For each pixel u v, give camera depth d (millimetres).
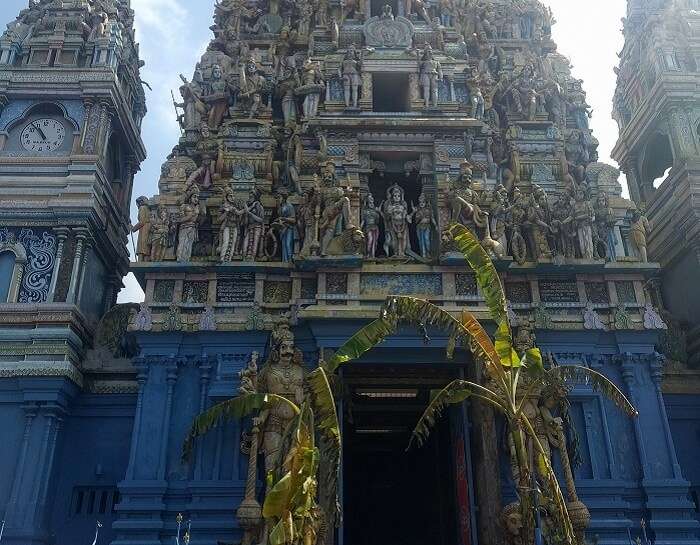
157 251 19938
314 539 13617
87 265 21719
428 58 23266
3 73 23031
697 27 26328
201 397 18531
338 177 21406
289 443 14586
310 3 26344
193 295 19562
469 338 13961
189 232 20078
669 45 25594
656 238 25344
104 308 23500
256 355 17453
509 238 20641
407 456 26016
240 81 23453
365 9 25750
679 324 22906
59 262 20719
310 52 24359
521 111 24000
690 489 20188
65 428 20016
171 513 17328
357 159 21641
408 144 22109
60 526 18938
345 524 24891
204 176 21750
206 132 22453
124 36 26109
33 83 23078
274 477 13766
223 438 18109
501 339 13664
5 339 19719
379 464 26156
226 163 21984
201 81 24047
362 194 21469
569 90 25406
